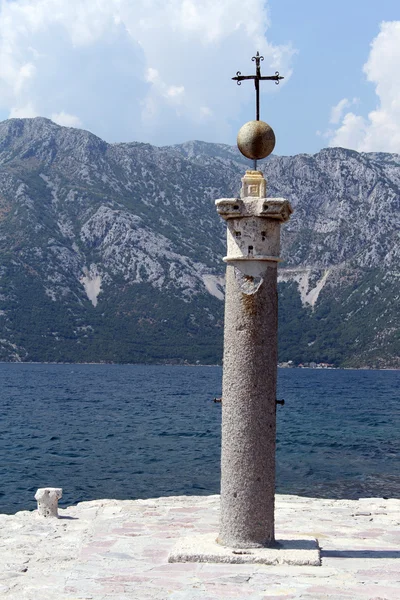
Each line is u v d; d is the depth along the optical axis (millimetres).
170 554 11367
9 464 40438
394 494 30969
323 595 9516
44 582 10305
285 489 32344
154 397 107062
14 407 84875
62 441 51812
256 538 11609
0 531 14039
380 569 10898
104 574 10695
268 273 11805
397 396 114938
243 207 11773
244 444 11555
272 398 11711
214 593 9641
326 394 120125
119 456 43812
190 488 32906
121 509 16344
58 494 15656
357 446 48625
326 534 13695
